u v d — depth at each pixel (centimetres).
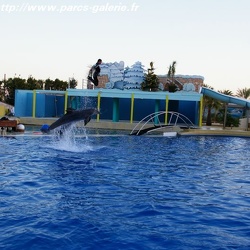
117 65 4369
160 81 4569
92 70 1398
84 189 858
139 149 1750
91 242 525
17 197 756
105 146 1822
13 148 1589
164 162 1353
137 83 4497
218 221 641
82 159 1347
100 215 654
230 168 1277
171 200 781
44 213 651
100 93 3478
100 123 3278
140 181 977
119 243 525
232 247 522
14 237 530
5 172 1034
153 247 515
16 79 6606
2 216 623
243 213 696
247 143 2283
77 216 641
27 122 3419
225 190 903
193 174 1120
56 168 1135
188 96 3388
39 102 4009
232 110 4969
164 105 4081
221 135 2736
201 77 4381
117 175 1055
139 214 668
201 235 567
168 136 2573
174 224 618
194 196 827
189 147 1933
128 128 3219
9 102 6506
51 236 539
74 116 1534
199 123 3459
